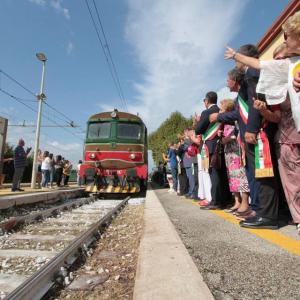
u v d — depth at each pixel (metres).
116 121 13.30
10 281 3.12
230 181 5.87
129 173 12.73
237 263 2.92
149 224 4.71
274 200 4.22
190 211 6.43
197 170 8.75
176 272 2.55
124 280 3.09
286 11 7.50
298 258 2.97
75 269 3.48
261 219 4.25
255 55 4.35
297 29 3.19
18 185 13.12
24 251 4.14
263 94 3.87
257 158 4.08
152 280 2.40
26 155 13.29
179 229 4.53
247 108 4.55
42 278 2.83
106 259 3.85
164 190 15.76
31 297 2.61
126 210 8.89
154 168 32.69
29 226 6.14
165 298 2.08
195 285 2.29
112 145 13.05
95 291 2.84
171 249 3.24
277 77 3.49
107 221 6.48
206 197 7.10
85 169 13.09
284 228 4.21
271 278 2.54
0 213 7.86
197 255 3.20
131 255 3.97
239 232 4.11
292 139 3.66
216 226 4.61
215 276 2.62
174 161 12.69
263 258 3.02
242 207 5.35
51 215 7.62
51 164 18.31
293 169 3.70
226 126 5.84
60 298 2.74
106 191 12.78
